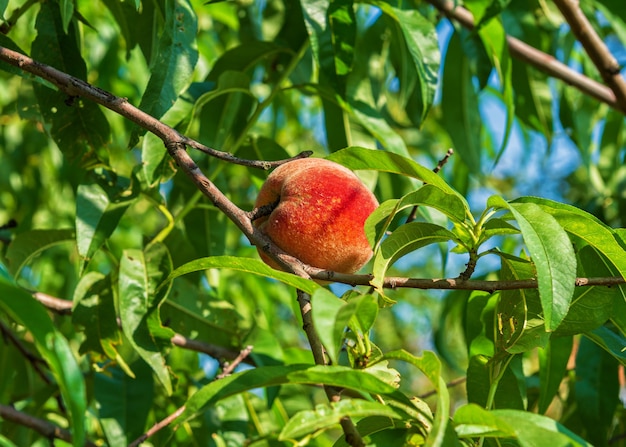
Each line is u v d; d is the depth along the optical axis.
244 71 6.02
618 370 5.56
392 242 3.61
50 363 2.68
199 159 5.76
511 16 7.15
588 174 7.65
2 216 9.29
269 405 5.32
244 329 5.72
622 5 7.03
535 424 2.91
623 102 6.36
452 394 13.49
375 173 5.65
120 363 5.14
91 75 8.95
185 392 6.05
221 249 5.95
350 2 5.00
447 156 4.02
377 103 6.82
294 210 3.81
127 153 9.71
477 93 7.01
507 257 3.74
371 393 3.10
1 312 5.58
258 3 7.41
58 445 6.13
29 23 8.18
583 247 4.28
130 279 4.67
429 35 5.14
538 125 7.26
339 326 2.78
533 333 3.79
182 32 4.41
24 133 8.73
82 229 4.88
